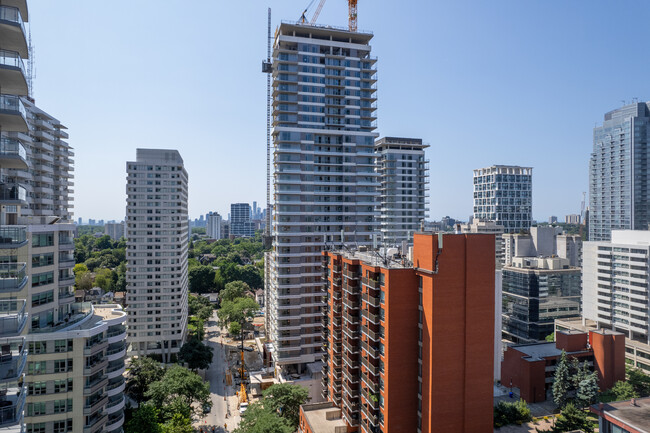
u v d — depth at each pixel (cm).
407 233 18712
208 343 15400
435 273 5872
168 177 13338
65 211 14600
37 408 5919
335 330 8512
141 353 13050
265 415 7125
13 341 3931
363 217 12525
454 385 6003
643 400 6888
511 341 16200
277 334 11188
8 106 4222
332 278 8812
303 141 11988
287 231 11581
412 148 19300
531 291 15200
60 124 13275
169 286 13250
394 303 6178
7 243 5038
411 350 6272
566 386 9525
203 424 9044
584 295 14650
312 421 7631
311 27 12581
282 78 12338
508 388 11088
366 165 12656
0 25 3881
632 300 12888
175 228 13325
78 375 6116
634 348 12469
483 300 6138
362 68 13212
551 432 8056
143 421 7100
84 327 6456
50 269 6469
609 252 13688
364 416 6950
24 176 11138
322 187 12200
